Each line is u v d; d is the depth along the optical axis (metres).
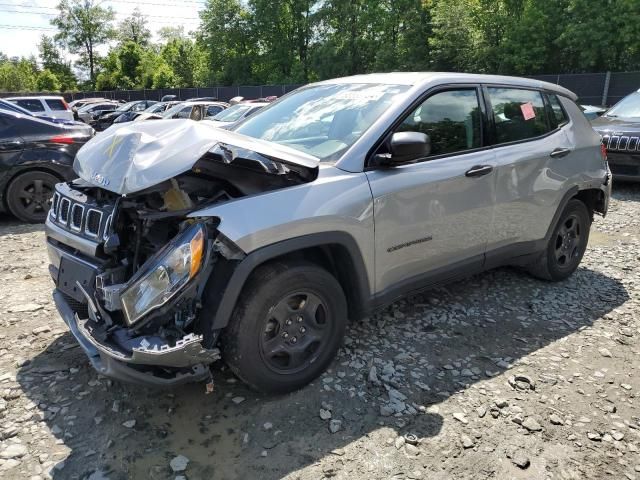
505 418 2.86
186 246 2.48
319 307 3.04
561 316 4.11
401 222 3.27
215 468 2.47
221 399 2.96
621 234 6.41
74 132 7.26
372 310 3.29
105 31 70.62
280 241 2.73
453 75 3.78
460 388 3.12
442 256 3.61
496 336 3.76
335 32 44.06
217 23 50.88
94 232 2.86
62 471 2.42
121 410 2.85
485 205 3.78
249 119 4.17
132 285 2.52
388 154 3.16
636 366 3.42
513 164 3.95
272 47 50.06
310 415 2.83
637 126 8.43
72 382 3.10
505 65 30.88
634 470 2.53
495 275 4.93
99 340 2.57
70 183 3.35
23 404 2.88
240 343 2.72
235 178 2.83
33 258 5.38
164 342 2.49
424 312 4.10
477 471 2.49
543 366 3.38
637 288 4.70
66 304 3.00
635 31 26.81
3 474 2.38
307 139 3.48
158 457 2.52
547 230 4.38
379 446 2.62
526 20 30.06
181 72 63.31
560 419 2.87
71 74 72.50
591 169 4.68
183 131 2.80
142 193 2.71
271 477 2.42
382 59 37.69
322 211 2.87
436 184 3.43
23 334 3.65
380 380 3.16
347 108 3.57
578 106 4.82
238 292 2.64
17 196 6.84
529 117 4.25
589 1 27.86
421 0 35.12
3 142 6.65
